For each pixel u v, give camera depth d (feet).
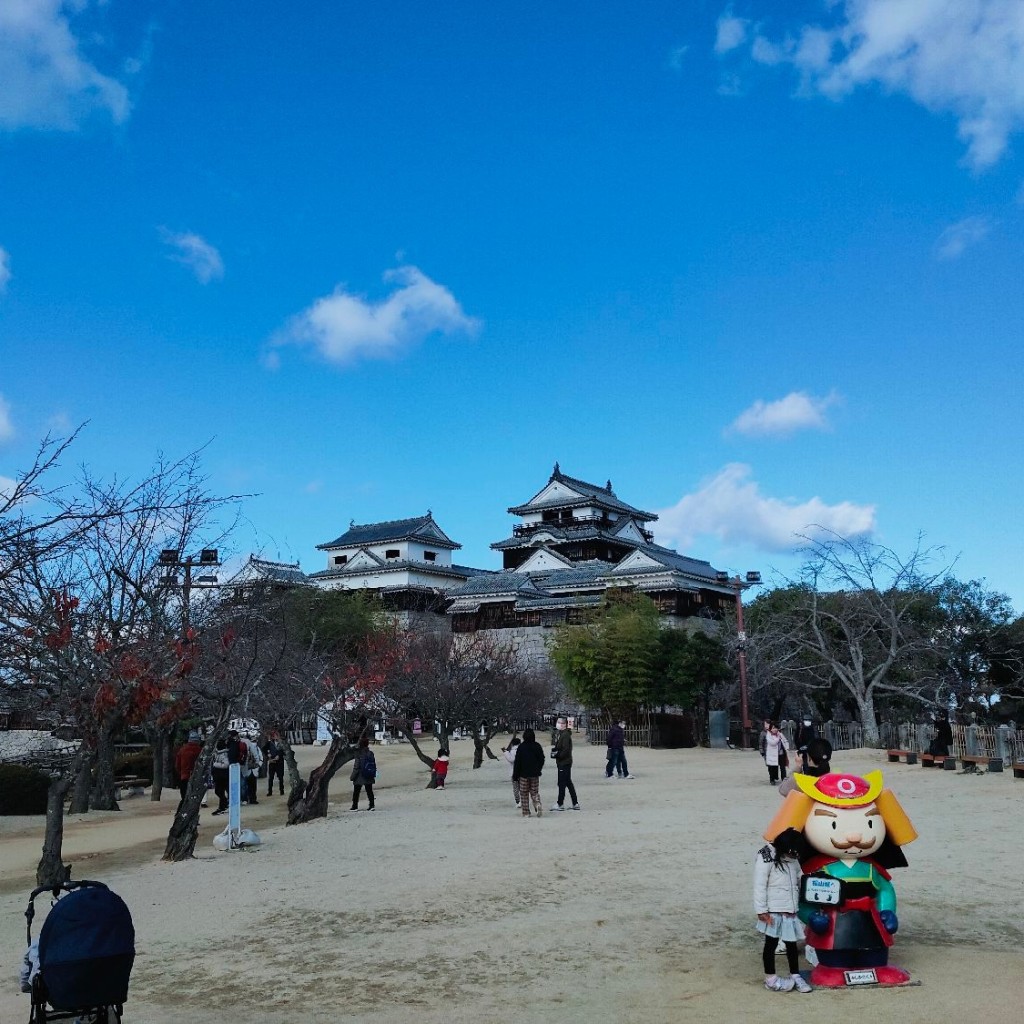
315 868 50.65
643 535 302.86
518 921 35.88
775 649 175.83
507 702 155.22
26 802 98.89
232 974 30.63
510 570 271.49
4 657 46.91
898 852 27.40
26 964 19.21
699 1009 24.88
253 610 83.87
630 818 65.41
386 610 245.24
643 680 169.78
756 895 26.68
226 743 96.78
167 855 57.67
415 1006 26.37
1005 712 174.29
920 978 26.63
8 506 33.86
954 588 179.11
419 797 91.61
